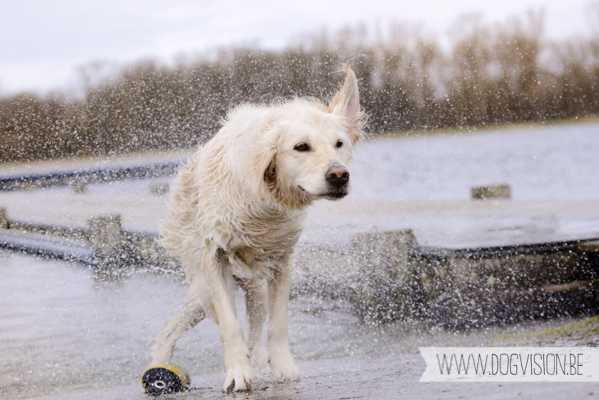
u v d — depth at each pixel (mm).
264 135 3412
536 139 39344
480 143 38562
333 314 6227
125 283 7621
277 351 3703
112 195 15141
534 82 55062
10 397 3762
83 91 16734
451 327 5570
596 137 36844
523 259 6395
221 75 15688
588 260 6512
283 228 3660
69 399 3648
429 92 48344
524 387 2939
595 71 55531
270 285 3904
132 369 4348
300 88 9734
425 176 21109
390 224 9148
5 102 17328
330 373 3947
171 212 4223
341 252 6527
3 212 12930
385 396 2938
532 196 14430
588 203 11188
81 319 5871
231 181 3562
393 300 6246
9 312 6258
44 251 10281
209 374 4289
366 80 27516
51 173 18203
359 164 27188
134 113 16328
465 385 3119
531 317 5785
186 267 4172
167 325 4129
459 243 7309
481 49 53531
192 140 15258
